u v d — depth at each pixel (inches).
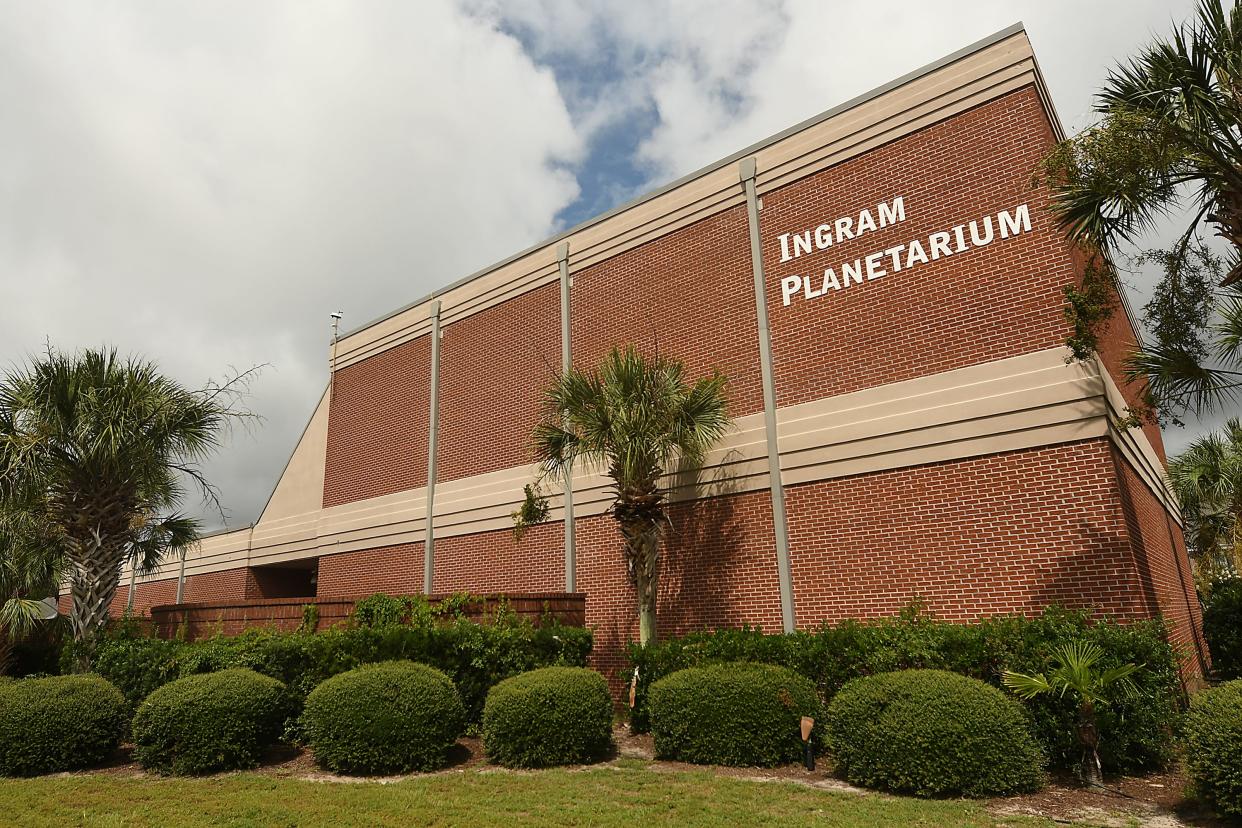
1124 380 607.8
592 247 706.8
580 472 668.7
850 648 423.2
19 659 616.7
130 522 585.0
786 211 581.9
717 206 623.8
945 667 390.0
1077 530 424.8
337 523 911.7
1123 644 365.7
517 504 716.0
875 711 353.1
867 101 553.6
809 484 529.0
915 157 525.0
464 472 779.4
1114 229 397.4
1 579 569.6
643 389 525.0
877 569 489.7
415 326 870.4
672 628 575.8
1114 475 420.2
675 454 600.4
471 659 501.0
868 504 500.7
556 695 424.2
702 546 573.3
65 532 560.1
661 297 647.8
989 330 475.2
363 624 545.0
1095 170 382.6
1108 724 355.9
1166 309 424.5
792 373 554.9
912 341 503.5
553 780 378.9
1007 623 393.4
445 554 775.1
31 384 543.5
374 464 884.6
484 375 782.5
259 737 437.7
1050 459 439.8
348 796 353.7
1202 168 378.0
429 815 317.1
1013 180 481.7
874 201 538.0
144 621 644.1
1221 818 290.0
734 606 547.8
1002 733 333.1
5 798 364.8
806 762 387.9
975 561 454.6
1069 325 448.1
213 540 1160.8
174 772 417.4
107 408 545.6
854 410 518.3
